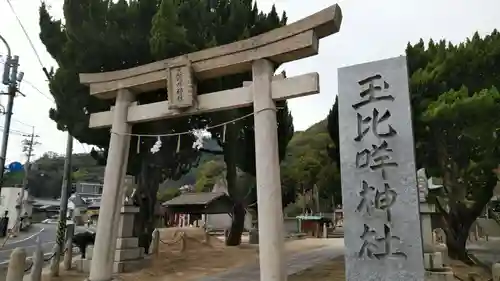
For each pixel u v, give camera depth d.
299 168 41.88
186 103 9.70
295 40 8.68
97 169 75.69
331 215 45.34
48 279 12.13
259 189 8.37
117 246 13.46
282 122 18.95
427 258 11.45
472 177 15.39
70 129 14.31
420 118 13.52
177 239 22.53
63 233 14.16
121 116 10.80
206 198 25.78
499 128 12.44
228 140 17.70
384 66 6.82
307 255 18.89
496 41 14.64
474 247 25.84
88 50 13.23
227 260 16.38
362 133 6.74
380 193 6.39
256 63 9.20
